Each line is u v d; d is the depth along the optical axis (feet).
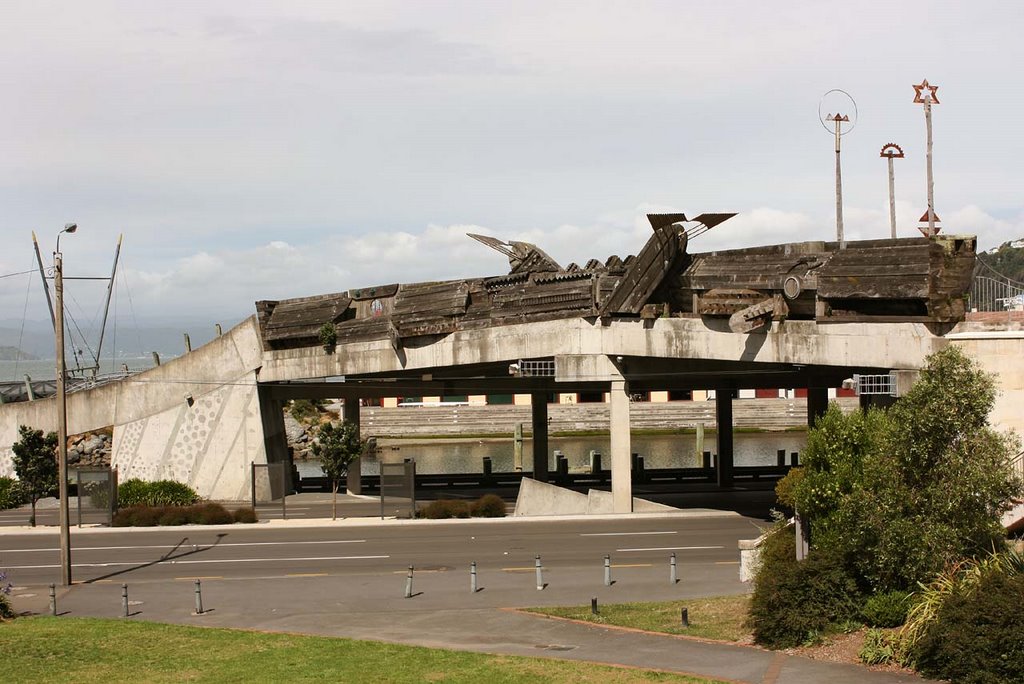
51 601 98.99
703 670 71.26
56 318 116.06
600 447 339.57
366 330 182.70
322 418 387.55
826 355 121.49
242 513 158.51
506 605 97.91
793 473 90.12
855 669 69.72
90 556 131.85
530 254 165.78
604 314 152.15
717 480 212.84
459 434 387.75
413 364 177.78
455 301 172.35
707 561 117.39
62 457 114.11
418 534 143.33
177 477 195.93
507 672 71.61
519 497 161.89
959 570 73.67
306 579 113.70
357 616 95.14
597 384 194.70
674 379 189.06
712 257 139.64
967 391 74.02
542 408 210.18
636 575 110.42
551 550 127.65
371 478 220.02
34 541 145.18
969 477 73.10
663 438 366.22
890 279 113.80
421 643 83.82
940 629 67.67
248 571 119.14
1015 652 63.82
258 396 193.88
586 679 69.31
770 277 128.88
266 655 78.54
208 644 82.69
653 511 160.56
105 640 84.07
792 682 67.26
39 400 205.26
